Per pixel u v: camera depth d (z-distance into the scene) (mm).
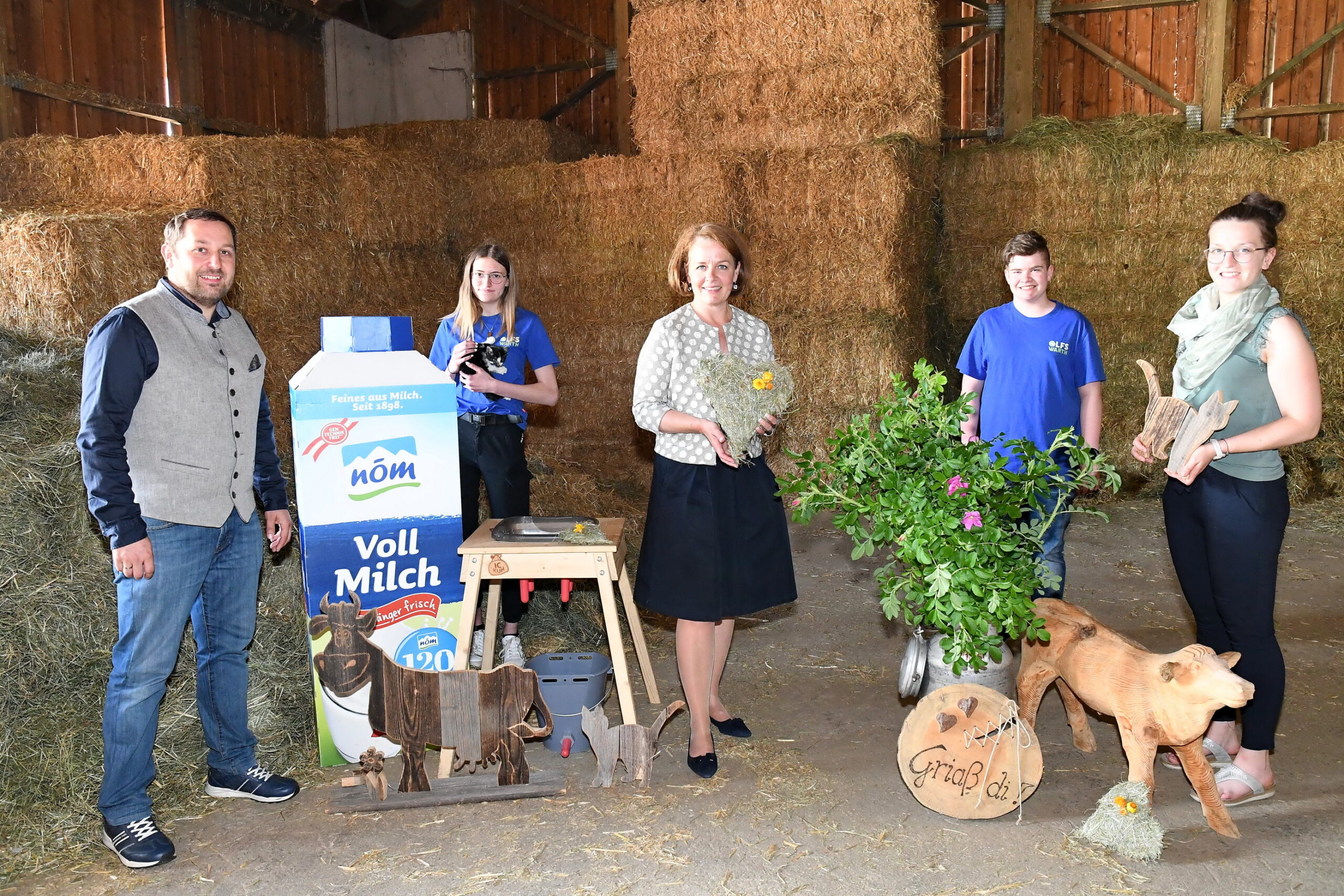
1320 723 3021
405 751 2584
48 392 3516
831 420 6008
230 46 7473
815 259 6086
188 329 2318
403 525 2738
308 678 3129
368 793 2588
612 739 2674
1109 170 6223
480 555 2705
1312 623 3953
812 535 5484
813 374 5980
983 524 2404
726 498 2664
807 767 2793
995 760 2451
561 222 6652
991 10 7637
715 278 2658
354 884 2219
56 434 3330
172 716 2852
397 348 2777
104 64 6395
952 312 6805
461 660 2721
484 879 2236
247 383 2459
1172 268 6223
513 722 2625
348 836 2434
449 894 2178
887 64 6105
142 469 2256
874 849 2346
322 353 2717
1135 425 6320
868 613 4215
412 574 2762
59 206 4672
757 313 6250
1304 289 6117
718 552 2629
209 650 2537
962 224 6660
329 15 8492
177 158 4781
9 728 2615
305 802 2615
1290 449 6098
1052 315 3131
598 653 3338
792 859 2307
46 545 2996
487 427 3312
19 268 3869
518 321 3361
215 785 2623
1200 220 6160
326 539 2680
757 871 2256
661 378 2678
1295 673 3436
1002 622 2416
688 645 2709
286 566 3459
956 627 2400
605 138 8805
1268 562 2436
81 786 2537
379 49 9055
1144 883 2184
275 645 3193
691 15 6422
